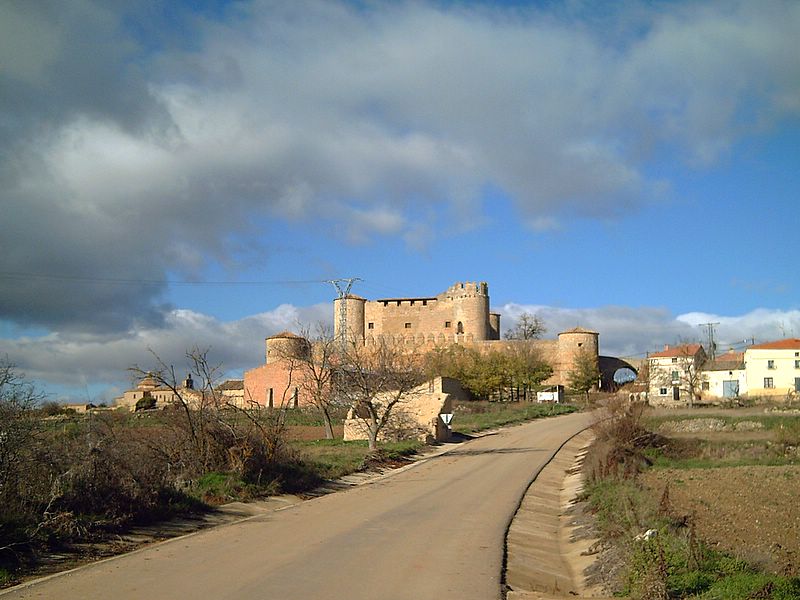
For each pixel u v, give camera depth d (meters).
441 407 45.62
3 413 15.27
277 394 73.44
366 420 38.34
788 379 85.62
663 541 13.73
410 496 23.30
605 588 12.52
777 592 10.98
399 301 129.38
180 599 10.16
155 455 20.58
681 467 33.66
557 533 19.00
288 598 10.32
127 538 15.49
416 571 12.48
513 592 11.84
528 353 100.06
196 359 26.27
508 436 49.16
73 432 18.58
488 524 18.22
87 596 10.34
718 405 69.12
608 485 24.19
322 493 24.52
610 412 48.72
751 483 27.53
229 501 20.47
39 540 13.70
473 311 125.81
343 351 48.19
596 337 116.88
